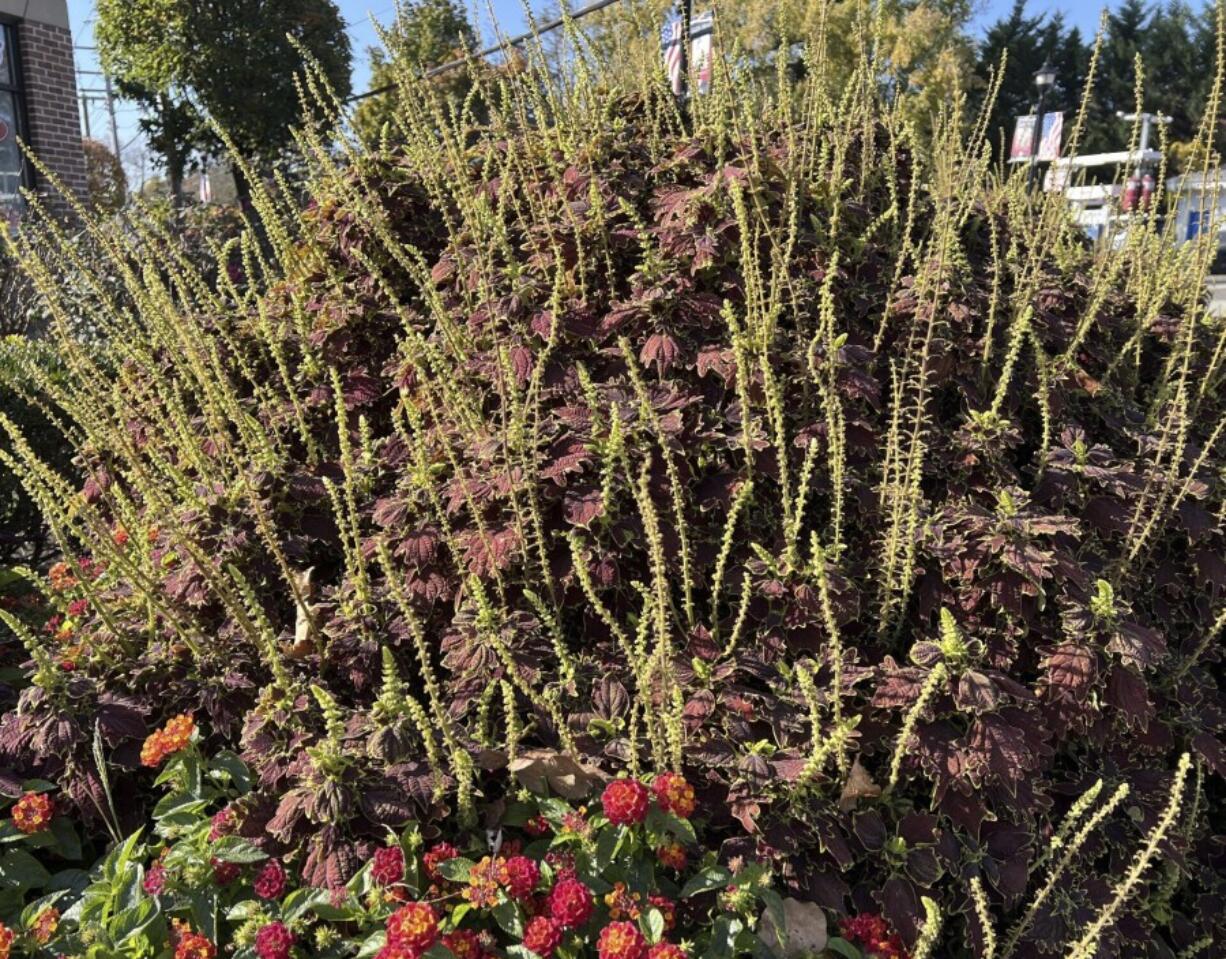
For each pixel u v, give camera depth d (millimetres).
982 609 2258
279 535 2557
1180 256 3324
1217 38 2873
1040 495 2465
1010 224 3211
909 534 2172
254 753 2035
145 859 2043
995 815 1994
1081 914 1982
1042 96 10805
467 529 2342
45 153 10031
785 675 2072
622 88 3590
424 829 1862
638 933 1597
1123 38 32438
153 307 2787
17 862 1971
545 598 2316
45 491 2402
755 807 1865
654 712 2041
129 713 2143
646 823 1821
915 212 3074
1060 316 3010
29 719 2102
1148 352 3146
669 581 2367
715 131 2975
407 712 1949
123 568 2338
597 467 2293
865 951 1842
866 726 2059
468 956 1640
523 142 3260
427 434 2588
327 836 1796
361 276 3197
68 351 2693
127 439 2672
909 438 2537
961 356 2660
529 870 1678
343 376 2959
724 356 2471
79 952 1758
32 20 9742
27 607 3238
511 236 3047
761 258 2785
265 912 1773
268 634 2121
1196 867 2316
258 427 2709
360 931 1764
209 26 13539
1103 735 2209
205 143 14930
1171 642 2527
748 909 1771
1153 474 2393
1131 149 3385
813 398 2486
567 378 2553
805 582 2213
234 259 8297
